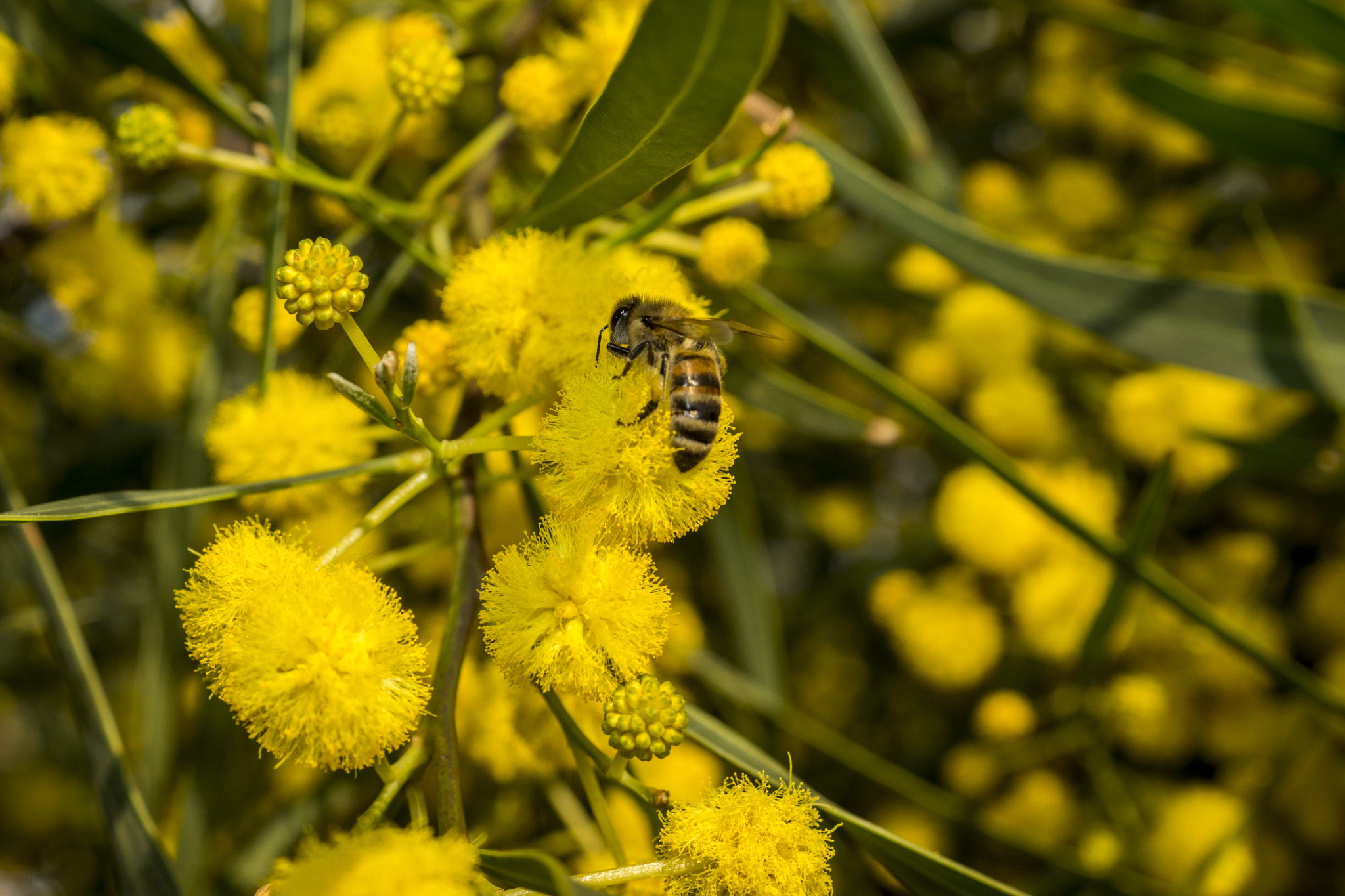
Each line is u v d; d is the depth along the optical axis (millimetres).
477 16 270
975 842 297
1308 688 263
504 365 229
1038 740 290
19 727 361
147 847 241
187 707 282
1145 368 317
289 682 215
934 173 302
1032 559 294
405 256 260
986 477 298
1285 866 289
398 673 218
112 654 329
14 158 254
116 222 273
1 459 252
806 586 351
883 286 314
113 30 256
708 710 287
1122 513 311
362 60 268
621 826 259
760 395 281
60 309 282
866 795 306
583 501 222
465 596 226
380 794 219
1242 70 319
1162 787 301
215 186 280
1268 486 300
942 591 312
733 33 218
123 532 324
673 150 228
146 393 275
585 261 231
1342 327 268
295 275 217
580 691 222
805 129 276
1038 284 273
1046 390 308
